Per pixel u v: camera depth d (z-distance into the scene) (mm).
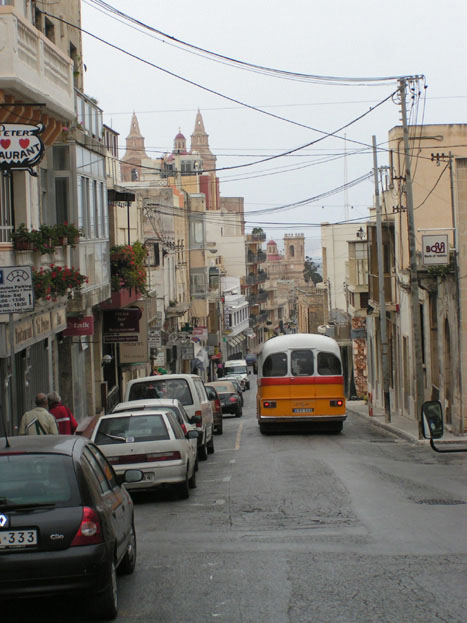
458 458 24109
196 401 25344
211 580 10133
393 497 16344
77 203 26625
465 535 12383
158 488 17078
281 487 18328
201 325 90500
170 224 70875
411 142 41844
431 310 36312
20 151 17531
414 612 8523
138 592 9719
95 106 30547
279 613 8625
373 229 48344
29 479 8414
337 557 11133
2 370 19984
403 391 45469
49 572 8055
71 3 31109
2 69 18391
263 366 33750
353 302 59062
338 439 32344
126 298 36719
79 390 32469
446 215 42062
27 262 20891
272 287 176250
